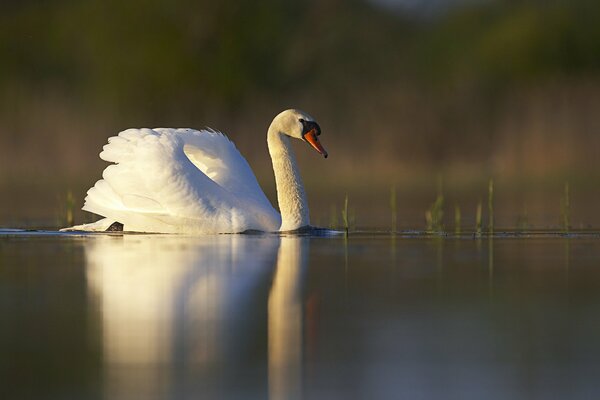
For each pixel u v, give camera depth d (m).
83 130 38.94
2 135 37.81
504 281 11.62
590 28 39.28
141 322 9.53
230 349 8.62
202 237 15.78
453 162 36.81
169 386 7.63
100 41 42.94
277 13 43.94
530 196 25.75
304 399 7.36
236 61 42.81
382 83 40.44
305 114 17.05
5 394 7.49
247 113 42.12
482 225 18.55
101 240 15.46
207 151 16.83
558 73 38.84
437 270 12.41
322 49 42.75
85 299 10.57
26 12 43.81
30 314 9.91
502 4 42.25
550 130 35.75
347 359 8.36
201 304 10.32
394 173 35.66
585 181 30.72
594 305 10.30
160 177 16.03
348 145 37.22
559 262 13.07
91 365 8.17
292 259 13.22
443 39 41.69
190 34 43.38
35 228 17.83
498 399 7.36
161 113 42.09
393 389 7.60
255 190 16.92
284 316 9.76
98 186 16.66
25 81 41.41
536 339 8.98
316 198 25.02
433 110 37.84
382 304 10.33
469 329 9.32
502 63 39.19
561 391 7.53
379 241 15.52
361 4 44.16
